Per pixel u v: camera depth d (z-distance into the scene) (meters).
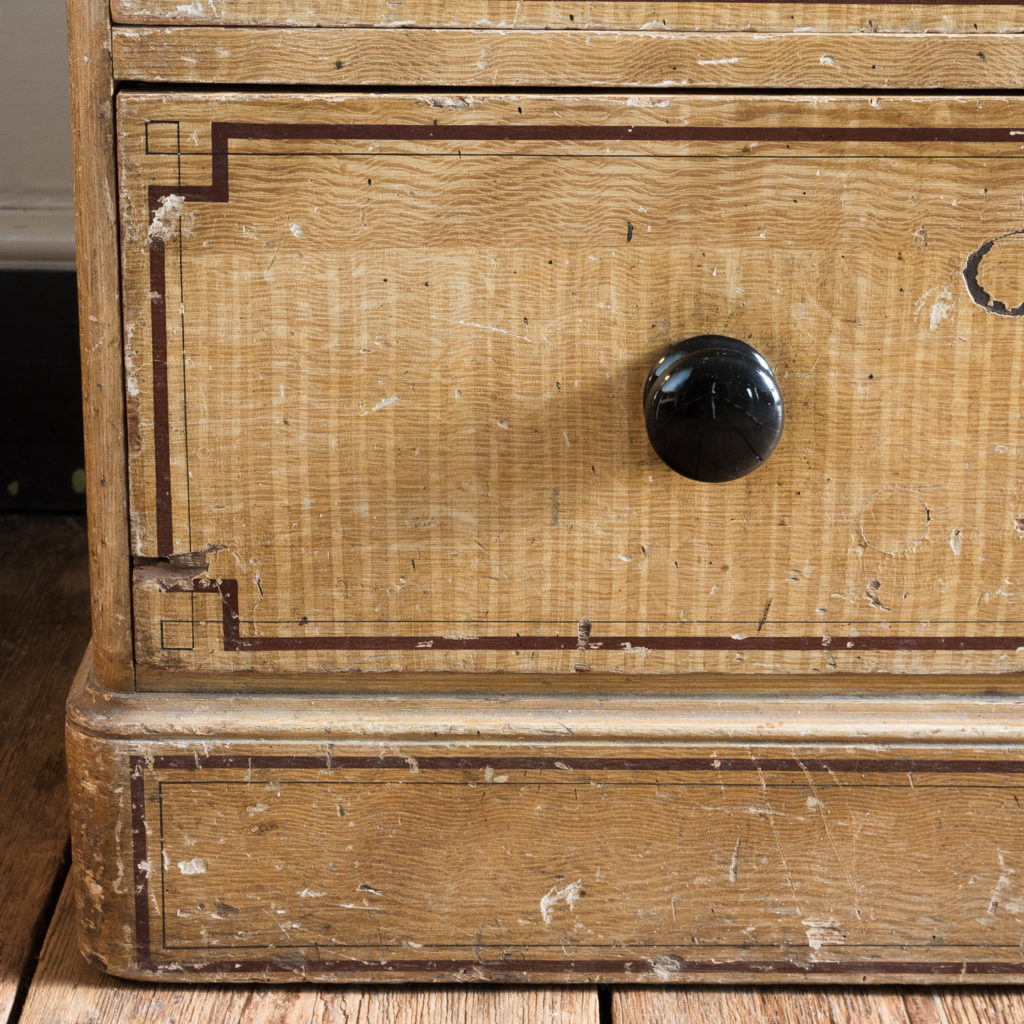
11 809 0.85
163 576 0.65
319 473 0.64
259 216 0.61
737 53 0.59
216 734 0.66
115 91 0.59
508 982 0.71
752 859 0.69
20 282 1.25
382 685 0.68
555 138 0.60
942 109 0.60
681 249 0.61
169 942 0.69
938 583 0.66
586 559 0.65
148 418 0.63
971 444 0.64
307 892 0.69
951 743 0.67
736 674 0.67
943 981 0.71
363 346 0.62
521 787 0.68
